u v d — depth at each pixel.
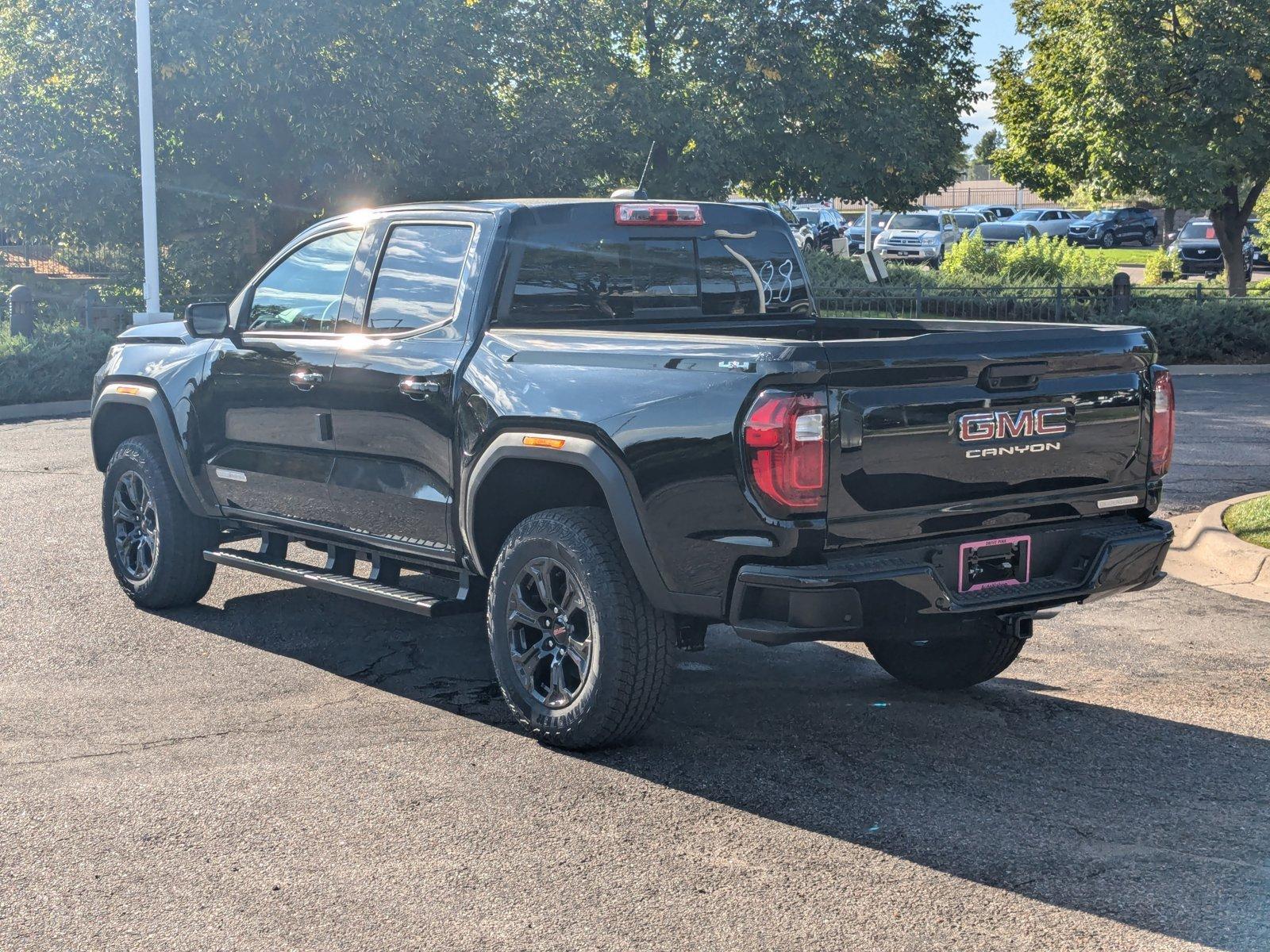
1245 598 7.64
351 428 5.97
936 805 4.61
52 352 18.14
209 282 26.45
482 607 5.66
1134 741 5.28
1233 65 24.70
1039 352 4.80
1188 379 20.38
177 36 21.20
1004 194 99.88
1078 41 26.97
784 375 4.38
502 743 5.23
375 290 6.04
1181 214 69.19
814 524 4.42
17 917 3.78
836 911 3.81
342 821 4.45
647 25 29.94
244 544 8.97
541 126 25.75
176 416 6.92
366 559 6.29
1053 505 4.95
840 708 5.71
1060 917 3.77
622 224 5.91
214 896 3.91
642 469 4.73
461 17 24.86
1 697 5.76
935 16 31.72
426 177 24.83
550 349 5.15
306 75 22.34
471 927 3.72
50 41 23.62
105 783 4.77
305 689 5.94
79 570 8.19
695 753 5.13
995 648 5.73
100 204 23.39
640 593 4.91
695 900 3.88
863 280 25.92
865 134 30.02
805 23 29.59
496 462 5.20
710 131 28.19
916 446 4.57
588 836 4.34
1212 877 4.03
